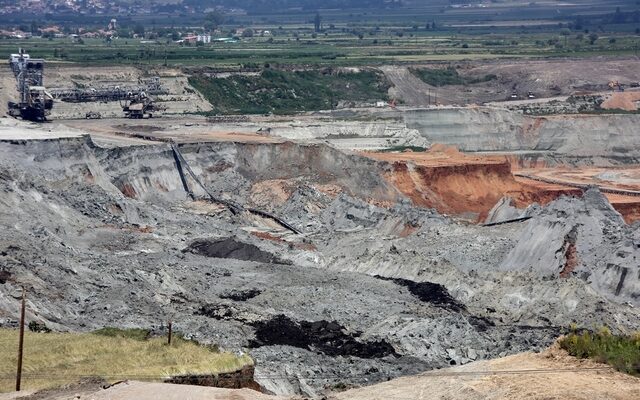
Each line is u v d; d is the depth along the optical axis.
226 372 89.19
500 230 180.62
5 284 132.50
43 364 90.31
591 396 67.19
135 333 109.19
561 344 78.19
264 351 119.88
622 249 154.25
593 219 165.38
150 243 176.88
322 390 107.44
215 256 176.75
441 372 78.12
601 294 146.38
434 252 171.38
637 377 71.25
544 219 166.38
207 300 145.88
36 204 177.50
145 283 148.00
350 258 173.12
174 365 88.50
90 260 152.88
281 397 75.00
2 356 92.25
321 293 149.75
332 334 131.00
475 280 153.88
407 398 73.06
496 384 71.44
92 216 189.00
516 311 142.50
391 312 141.50
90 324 126.62
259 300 146.62
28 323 119.69
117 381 80.69
